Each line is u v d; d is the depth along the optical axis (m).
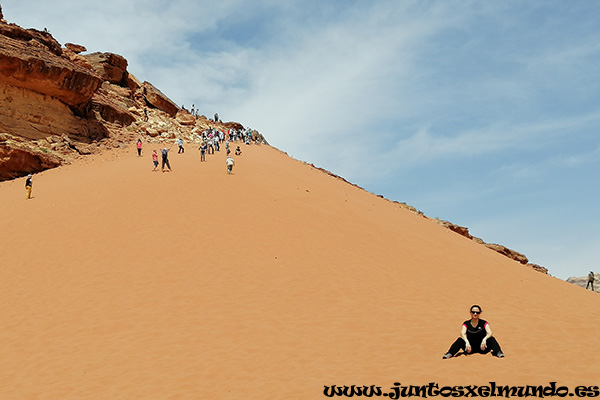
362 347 12.23
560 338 12.62
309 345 12.56
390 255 22.97
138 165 41.06
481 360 10.98
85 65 59.16
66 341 14.09
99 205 29.25
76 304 16.86
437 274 20.73
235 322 14.51
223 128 73.62
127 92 61.69
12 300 17.78
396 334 13.05
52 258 21.80
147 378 11.25
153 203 28.83
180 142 48.25
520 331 13.25
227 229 24.48
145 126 56.81
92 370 12.03
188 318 15.04
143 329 14.45
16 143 41.69
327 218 28.09
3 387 11.54
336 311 15.20
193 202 28.88
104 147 49.34
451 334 12.95
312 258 21.09
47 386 11.37
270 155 55.06
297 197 32.09
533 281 22.95
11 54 41.34
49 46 48.75
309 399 9.54
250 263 20.09
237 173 37.12
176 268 19.62
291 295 16.77
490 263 25.58
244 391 10.17
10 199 33.34
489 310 15.88
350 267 20.33
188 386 10.64
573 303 18.31
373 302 16.14
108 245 22.78
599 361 10.73
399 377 10.30
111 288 18.02
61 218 27.59
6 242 24.45
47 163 42.75
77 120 48.97
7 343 14.30
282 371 11.08
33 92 44.81
